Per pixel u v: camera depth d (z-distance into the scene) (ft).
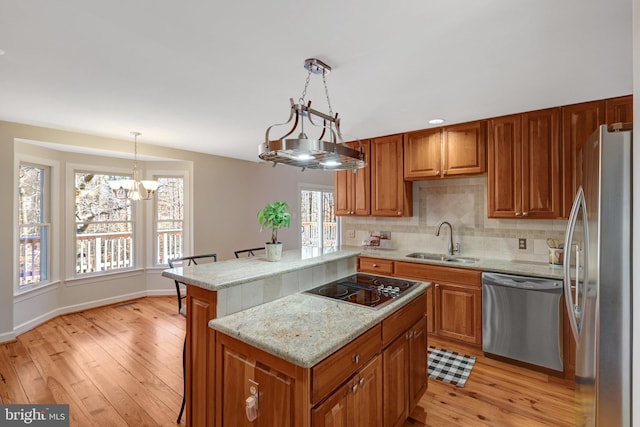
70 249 13.99
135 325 12.53
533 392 7.95
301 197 22.79
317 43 5.81
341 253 8.80
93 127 11.66
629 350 3.90
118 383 8.39
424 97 8.46
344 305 5.94
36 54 6.22
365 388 5.01
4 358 9.73
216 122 10.96
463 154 10.84
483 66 6.69
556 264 9.70
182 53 6.19
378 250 13.50
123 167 15.53
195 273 6.18
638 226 3.40
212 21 5.13
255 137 13.16
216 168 17.49
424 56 6.26
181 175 16.71
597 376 4.11
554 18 5.00
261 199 19.75
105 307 14.74
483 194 11.50
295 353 4.01
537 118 9.48
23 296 11.80
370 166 13.21
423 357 7.27
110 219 15.34
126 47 5.96
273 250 7.47
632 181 3.94
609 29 5.31
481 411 7.23
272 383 4.37
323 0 4.59
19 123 11.07
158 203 16.57
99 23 5.19
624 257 3.95
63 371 8.98
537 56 6.25
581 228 5.50
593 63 6.54
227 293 5.47
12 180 11.02
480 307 9.77
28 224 12.42
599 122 8.63
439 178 11.80
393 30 5.37
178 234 16.92
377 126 11.34
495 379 8.54
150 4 4.69
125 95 8.40
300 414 4.02
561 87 7.79
